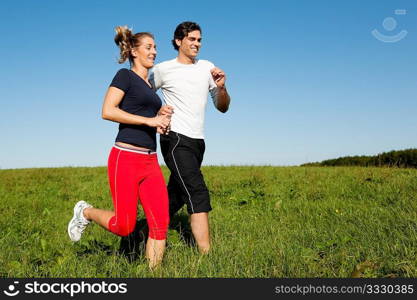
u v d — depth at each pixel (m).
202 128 4.90
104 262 4.39
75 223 4.64
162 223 4.21
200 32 4.90
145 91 4.16
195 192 4.72
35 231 6.60
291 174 13.45
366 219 6.00
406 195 7.78
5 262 4.45
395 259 4.09
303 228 5.91
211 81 5.14
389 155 19.94
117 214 4.16
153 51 4.31
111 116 4.00
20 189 12.16
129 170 4.08
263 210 7.78
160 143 4.88
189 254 4.57
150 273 3.94
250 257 4.27
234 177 12.98
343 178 11.21
